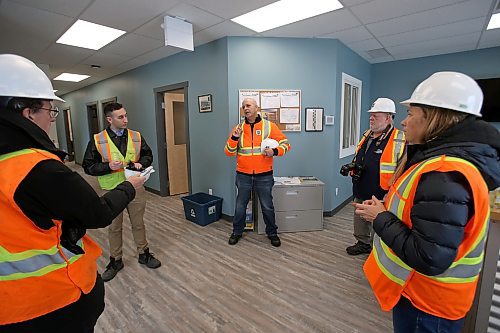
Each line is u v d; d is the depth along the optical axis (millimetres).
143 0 2273
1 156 724
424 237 714
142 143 2346
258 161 2676
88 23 2766
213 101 3449
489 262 1249
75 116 7816
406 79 4457
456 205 689
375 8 2475
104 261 2496
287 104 3283
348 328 1626
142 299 1910
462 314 814
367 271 1030
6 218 712
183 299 1907
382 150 2201
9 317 752
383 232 836
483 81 3803
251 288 2033
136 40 3311
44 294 782
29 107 789
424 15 2635
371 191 2283
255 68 3195
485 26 2943
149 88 4559
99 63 4453
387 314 1742
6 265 724
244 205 2779
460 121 772
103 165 2014
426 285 809
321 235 2992
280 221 3047
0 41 3281
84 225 846
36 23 2740
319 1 2355
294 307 1817
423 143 854
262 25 2865
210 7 2406
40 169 725
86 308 906
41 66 4445
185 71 3801
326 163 3479
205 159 3721
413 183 810
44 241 771
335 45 3299
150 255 2428
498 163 750
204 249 2680
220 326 1648
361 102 4430
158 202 4371
